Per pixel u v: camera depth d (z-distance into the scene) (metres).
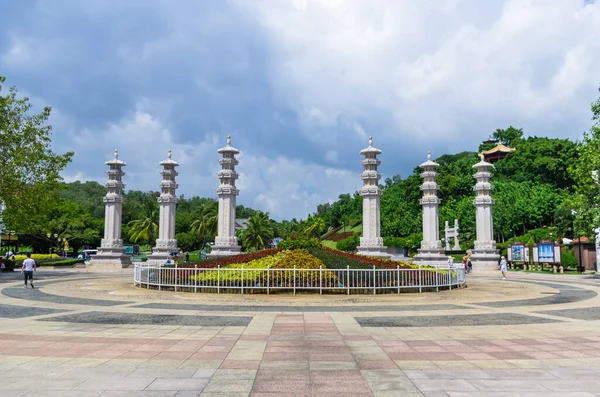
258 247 79.81
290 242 25.55
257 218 80.06
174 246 50.62
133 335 10.93
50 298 19.22
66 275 37.56
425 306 17.22
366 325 12.59
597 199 34.56
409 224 83.88
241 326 12.28
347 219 120.50
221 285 20.62
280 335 10.98
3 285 26.00
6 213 40.75
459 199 89.25
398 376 7.45
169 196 50.69
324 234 125.62
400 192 106.06
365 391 6.66
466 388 6.82
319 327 12.18
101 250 50.31
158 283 22.22
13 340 10.27
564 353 9.23
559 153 91.56
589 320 13.91
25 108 37.97
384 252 43.06
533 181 92.62
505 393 6.59
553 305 17.92
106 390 6.62
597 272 44.84
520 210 75.75
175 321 13.15
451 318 14.12
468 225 75.69
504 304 18.14
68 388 6.71
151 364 8.14
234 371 7.69
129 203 105.75
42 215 41.75
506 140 121.25
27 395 6.39
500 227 73.94
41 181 38.12
